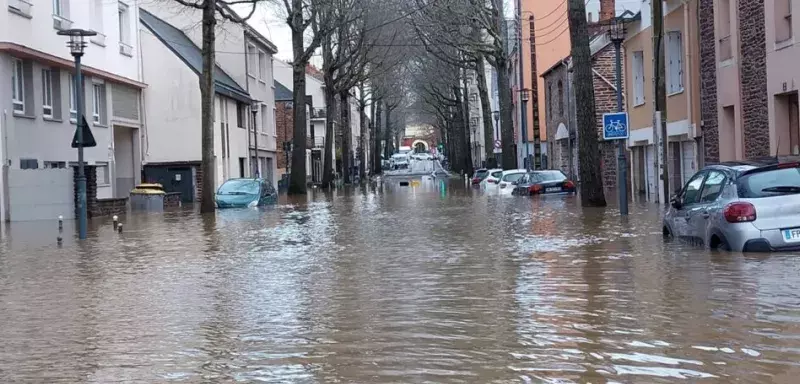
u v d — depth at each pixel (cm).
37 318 902
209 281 1152
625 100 3325
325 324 820
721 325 740
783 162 1137
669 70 2628
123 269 1328
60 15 2958
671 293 901
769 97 1908
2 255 1605
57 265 1414
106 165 3384
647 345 682
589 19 4684
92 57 3209
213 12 2866
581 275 1071
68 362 691
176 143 3969
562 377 600
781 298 844
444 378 610
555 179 3266
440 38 4366
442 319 823
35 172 2644
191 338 772
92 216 2784
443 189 4909
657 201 2520
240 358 688
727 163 1220
